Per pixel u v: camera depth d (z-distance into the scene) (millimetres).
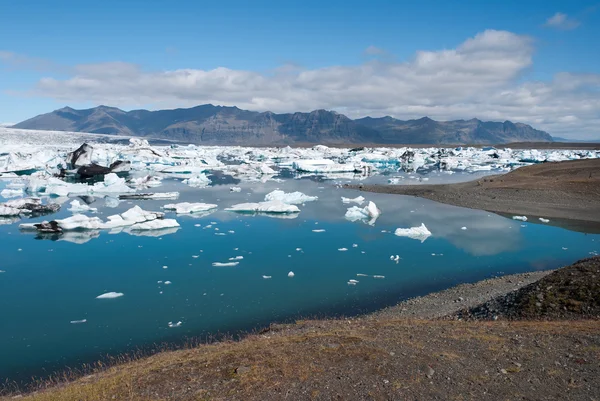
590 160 68000
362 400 8461
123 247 29625
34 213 41219
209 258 27047
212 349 12297
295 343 11688
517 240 31484
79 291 21312
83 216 34844
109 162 88750
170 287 21828
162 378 9734
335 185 65250
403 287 21859
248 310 18812
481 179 63594
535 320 14234
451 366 9852
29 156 83062
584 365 9672
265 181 71938
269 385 9078
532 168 65938
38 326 17250
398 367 9789
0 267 25172
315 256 27500
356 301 19906
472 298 19062
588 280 15148
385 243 30734
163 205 46062
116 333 16531
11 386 12742
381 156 110250
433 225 36656
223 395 8734
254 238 32250
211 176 79688
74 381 11461
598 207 42469
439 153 137500
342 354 10570
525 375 9359
